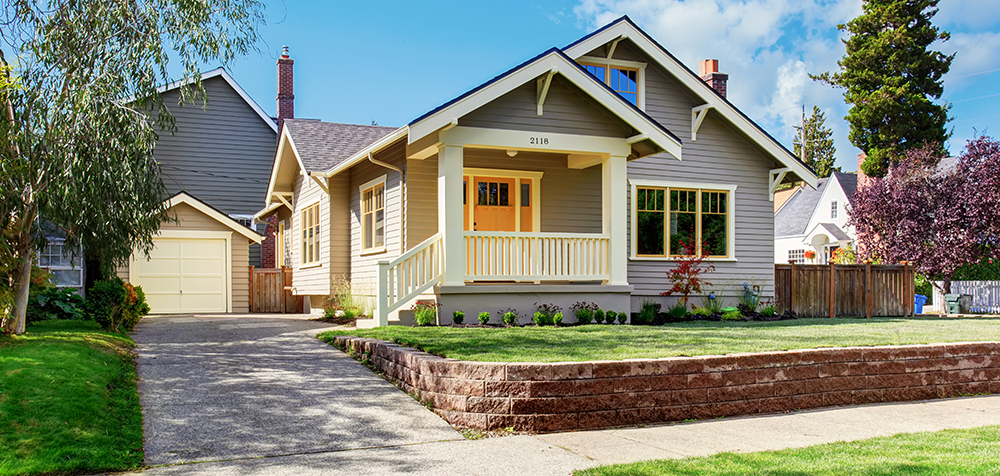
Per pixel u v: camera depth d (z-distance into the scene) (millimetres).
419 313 12609
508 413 7363
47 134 9281
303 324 14891
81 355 8523
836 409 8711
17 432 6043
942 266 23781
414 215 14305
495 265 13273
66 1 9891
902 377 9375
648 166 17188
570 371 7512
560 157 15977
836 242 36750
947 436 7113
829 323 14812
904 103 31031
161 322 15406
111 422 6703
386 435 6938
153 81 10172
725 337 10547
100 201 9758
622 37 17109
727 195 17922
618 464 6055
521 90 13258
